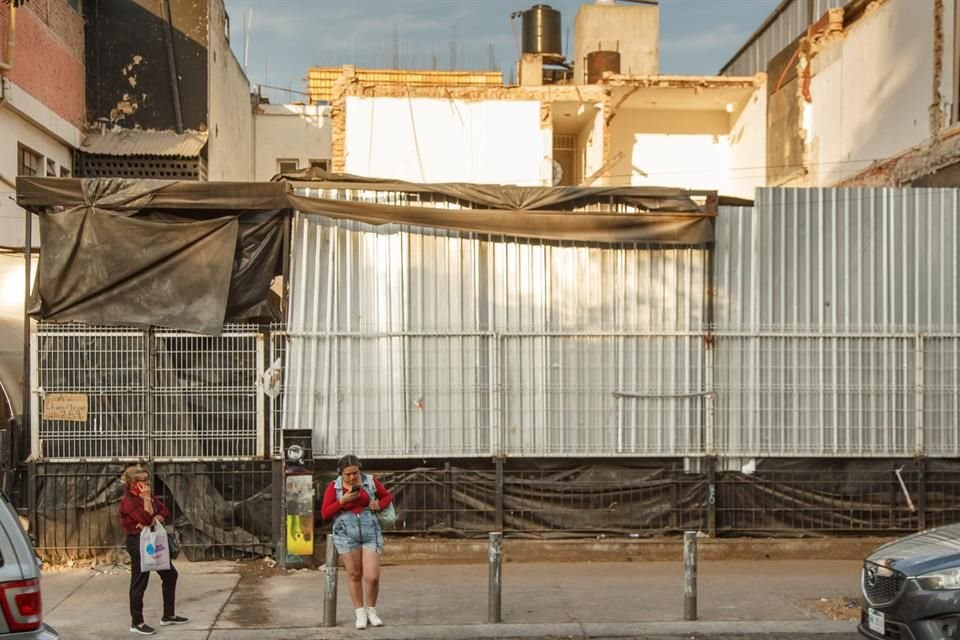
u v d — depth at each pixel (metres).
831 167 17.92
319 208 10.32
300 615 8.45
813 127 18.86
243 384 10.37
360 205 10.34
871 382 10.81
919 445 10.80
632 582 9.57
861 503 10.78
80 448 10.25
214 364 10.35
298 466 10.09
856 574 9.90
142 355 10.30
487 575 9.84
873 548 10.59
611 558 10.46
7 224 14.78
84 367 10.27
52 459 10.18
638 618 8.34
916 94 14.72
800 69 19.06
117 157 19.50
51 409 10.19
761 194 10.84
